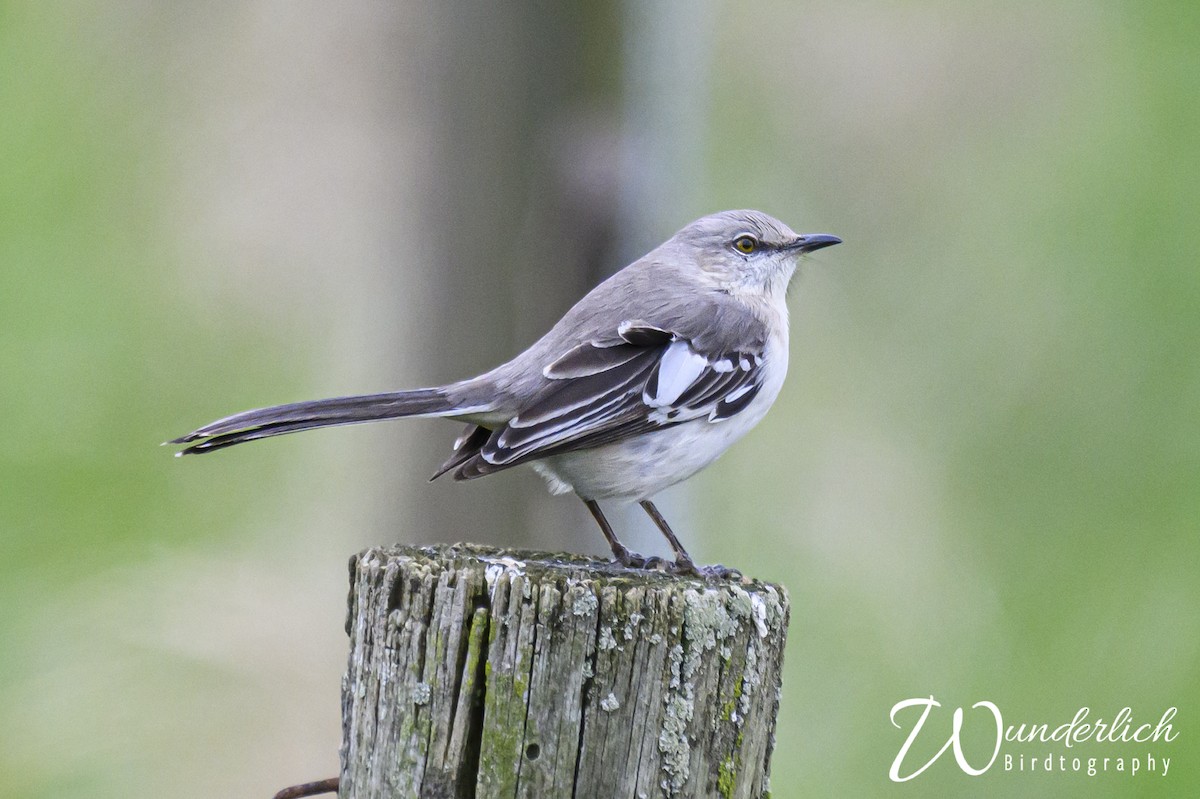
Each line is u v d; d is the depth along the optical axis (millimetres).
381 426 10648
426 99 9750
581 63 9664
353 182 12797
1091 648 12500
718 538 13742
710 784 5211
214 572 12195
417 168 9836
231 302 13422
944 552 13648
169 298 13297
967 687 12336
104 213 13133
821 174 15680
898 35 15445
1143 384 13492
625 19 9711
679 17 10102
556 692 5016
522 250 9781
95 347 12906
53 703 11141
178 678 11281
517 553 6227
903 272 15305
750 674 5332
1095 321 13898
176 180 13211
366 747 5227
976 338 14633
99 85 13055
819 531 13906
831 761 11977
